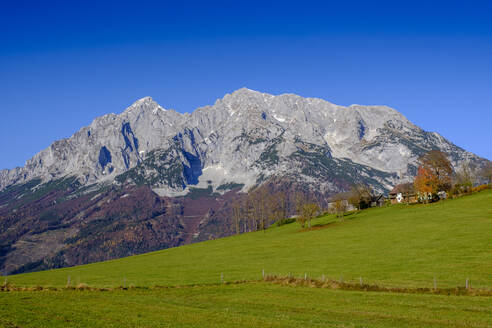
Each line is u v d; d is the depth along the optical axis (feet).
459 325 119.96
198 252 375.86
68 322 123.44
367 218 458.50
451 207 416.05
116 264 344.69
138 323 122.62
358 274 209.87
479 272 190.29
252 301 165.89
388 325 120.26
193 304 161.89
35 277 281.13
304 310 145.28
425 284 177.88
